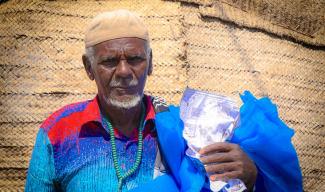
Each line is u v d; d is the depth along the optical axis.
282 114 3.03
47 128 1.80
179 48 2.81
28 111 2.67
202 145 1.81
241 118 1.93
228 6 3.14
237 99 2.89
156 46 2.81
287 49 3.27
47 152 1.79
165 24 2.87
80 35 2.84
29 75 2.73
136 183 1.78
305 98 3.16
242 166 1.77
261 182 1.92
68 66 2.77
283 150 1.90
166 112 1.86
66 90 2.72
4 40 2.79
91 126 1.80
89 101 1.91
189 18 2.97
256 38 3.17
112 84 1.72
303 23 3.39
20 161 2.61
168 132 1.80
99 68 1.73
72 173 1.77
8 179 2.60
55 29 2.83
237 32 3.11
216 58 2.96
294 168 1.93
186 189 1.76
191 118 1.86
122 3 2.94
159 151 1.84
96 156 1.78
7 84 2.70
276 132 1.89
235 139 1.90
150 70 1.89
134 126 1.83
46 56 2.77
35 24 2.83
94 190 1.76
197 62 2.89
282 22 3.32
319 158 3.03
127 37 1.70
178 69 2.78
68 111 1.85
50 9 2.87
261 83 3.04
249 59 3.07
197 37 2.95
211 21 3.04
